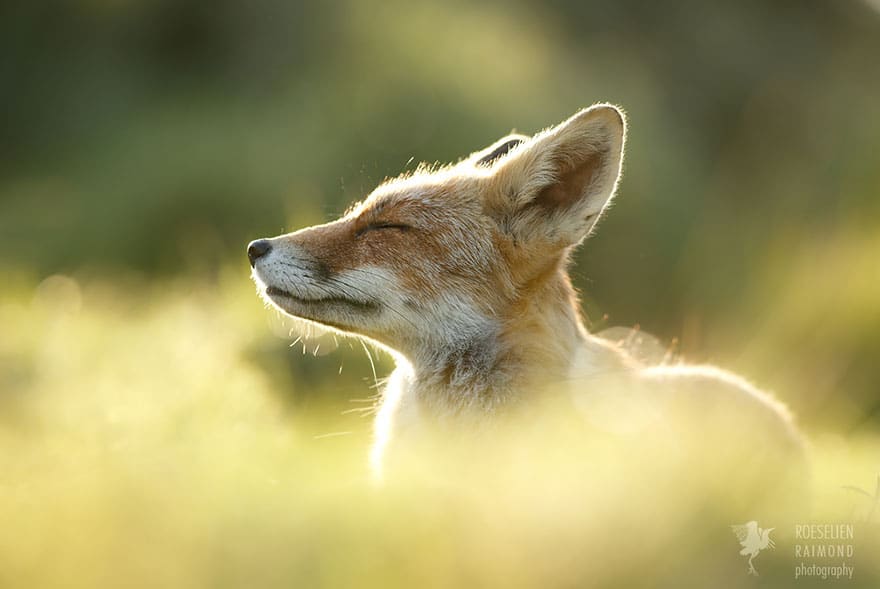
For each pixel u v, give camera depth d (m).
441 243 8.63
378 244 8.73
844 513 7.73
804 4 48.06
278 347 14.54
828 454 11.77
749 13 46.66
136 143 35.25
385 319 8.70
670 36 43.69
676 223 32.44
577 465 7.12
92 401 10.42
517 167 8.55
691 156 38.53
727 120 42.34
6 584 4.99
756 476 8.29
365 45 36.28
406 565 5.34
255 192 29.67
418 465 7.90
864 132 36.47
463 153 31.14
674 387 8.93
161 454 7.69
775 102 42.47
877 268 24.14
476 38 36.91
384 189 9.07
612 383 8.13
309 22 38.47
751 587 5.77
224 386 11.47
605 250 31.09
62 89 40.25
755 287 28.50
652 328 30.39
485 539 5.59
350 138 31.30
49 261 29.39
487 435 8.17
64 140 38.81
